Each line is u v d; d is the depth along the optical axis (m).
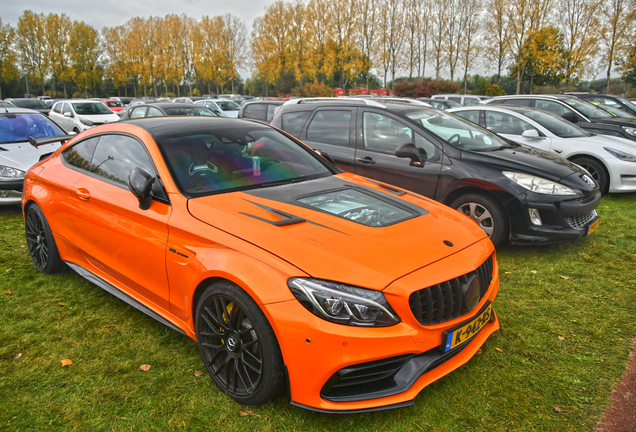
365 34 42.81
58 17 66.00
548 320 3.25
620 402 2.36
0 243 4.93
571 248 4.78
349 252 2.17
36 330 3.09
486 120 7.73
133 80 74.94
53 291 3.71
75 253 3.59
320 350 1.97
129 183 2.65
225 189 2.80
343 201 2.79
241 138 3.35
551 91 33.28
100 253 3.21
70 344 2.90
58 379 2.53
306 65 46.66
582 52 31.61
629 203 6.74
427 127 4.97
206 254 2.34
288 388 2.09
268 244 2.20
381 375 2.08
